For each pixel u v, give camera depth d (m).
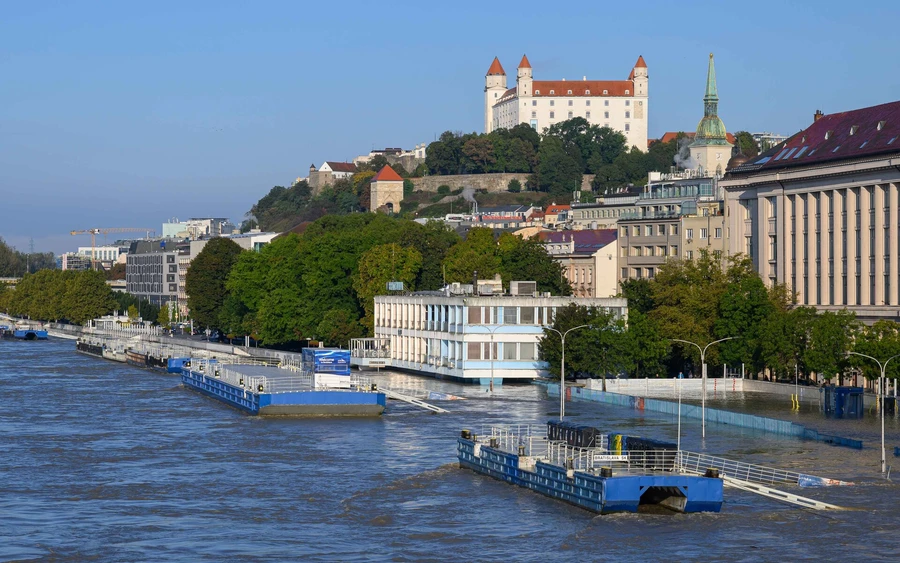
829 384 177.62
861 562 87.62
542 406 175.12
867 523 97.81
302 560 88.50
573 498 103.94
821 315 178.50
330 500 107.12
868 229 195.75
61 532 96.38
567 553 89.81
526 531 95.88
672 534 94.69
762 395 186.62
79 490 112.00
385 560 88.50
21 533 96.00
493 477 116.81
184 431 150.25
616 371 192.38
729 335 193.88
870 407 167.50
